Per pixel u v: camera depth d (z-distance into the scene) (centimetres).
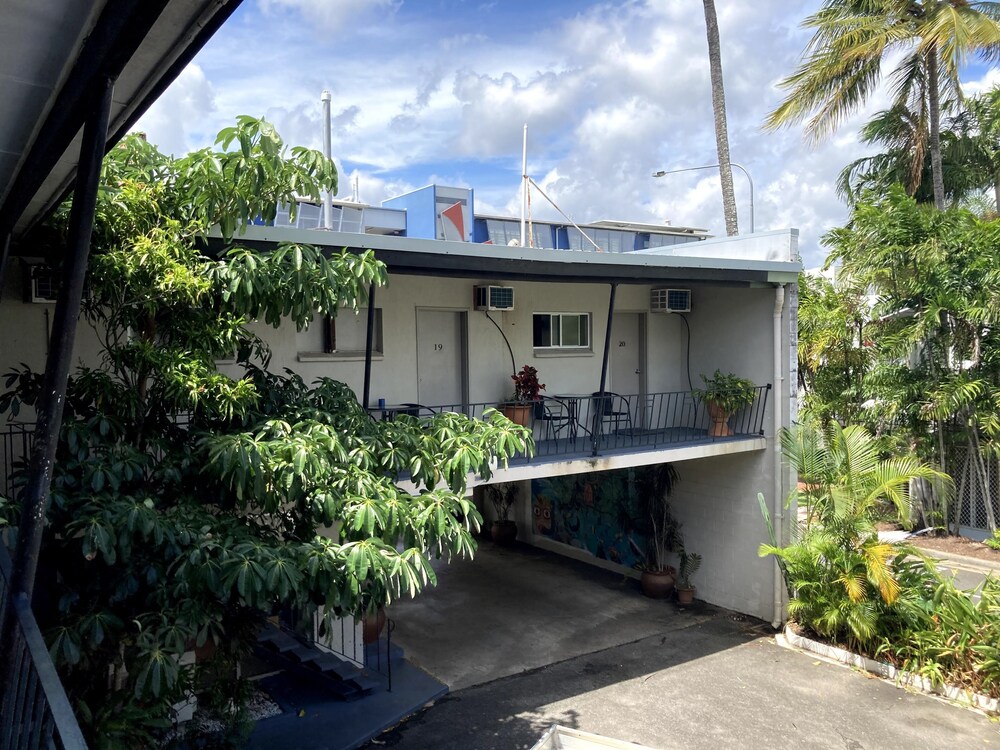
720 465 1188
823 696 855
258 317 534
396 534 499
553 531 1512
